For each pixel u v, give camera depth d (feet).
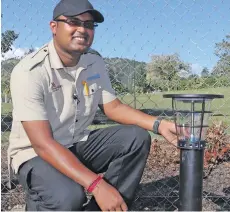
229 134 16.43
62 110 8.59
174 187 13.00
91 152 9.09
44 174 7.96
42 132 7.79
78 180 7.48
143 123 9.33
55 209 7.93
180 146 7.65
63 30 8.18
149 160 15.11
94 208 8.59
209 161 14.56
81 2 8.14
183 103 7.61
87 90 8.94
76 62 8.66
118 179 8.84
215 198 12.15
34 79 8.07
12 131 8.65
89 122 9.27
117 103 9.70
